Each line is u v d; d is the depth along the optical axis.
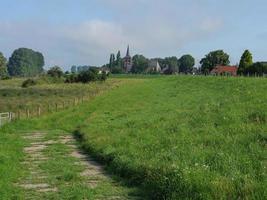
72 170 17.00
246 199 9.94
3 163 17.47
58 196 12.89
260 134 17.77
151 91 64.88
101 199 12.47
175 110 33.09
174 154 15.85
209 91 50.38
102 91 73.50
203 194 10.53
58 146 24.45
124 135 23.16
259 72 98.94
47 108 47.00
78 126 34.31
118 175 15.68
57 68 123.25
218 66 151.25
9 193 13.10
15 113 42.06
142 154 16.97
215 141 17.86
